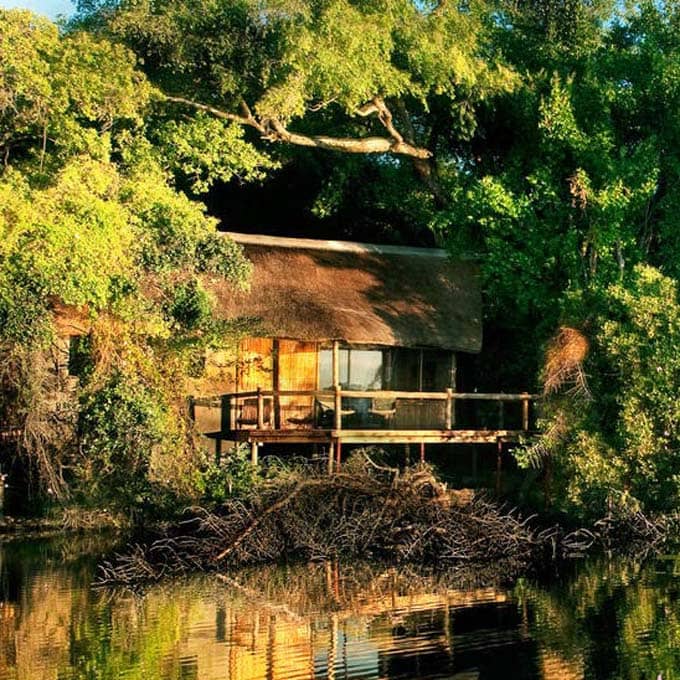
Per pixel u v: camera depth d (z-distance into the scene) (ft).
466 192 89.56
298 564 66.18
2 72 72.28
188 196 107.34
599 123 86.28
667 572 63.31
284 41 79.15
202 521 67.21
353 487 70.18
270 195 110.11
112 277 69.92
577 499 75.36
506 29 96.17
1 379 70.90
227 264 75.97
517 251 88.07
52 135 78.54
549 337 84.58
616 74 89.45
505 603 54.49
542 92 90.38
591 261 86.28
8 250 66.33
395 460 92.07
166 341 75.66
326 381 90.79
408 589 58.39
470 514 68.95
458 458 95.35
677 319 74.74
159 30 79.20
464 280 93.66
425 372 93.50
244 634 48.32
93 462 73.05
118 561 64.39
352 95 82.94
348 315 86.48
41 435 71.61
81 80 74.13
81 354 73.72
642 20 93.25
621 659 44.16
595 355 78.33
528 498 83.20
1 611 52.54
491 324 96.68
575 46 93.45
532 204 89.61
